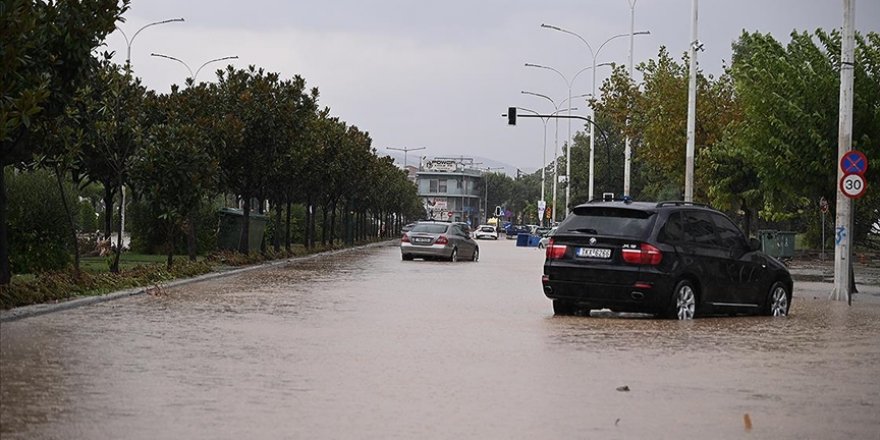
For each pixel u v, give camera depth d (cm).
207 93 4972
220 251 4881
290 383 1380
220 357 1612
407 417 1166
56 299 2509
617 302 2280
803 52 3884
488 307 2636
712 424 1149
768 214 6488
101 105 3462
